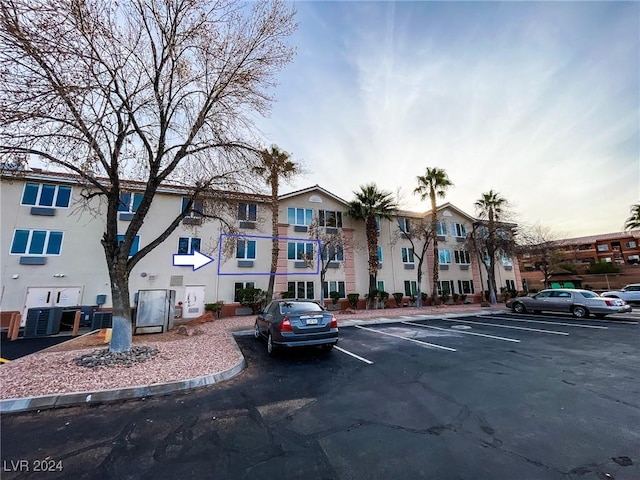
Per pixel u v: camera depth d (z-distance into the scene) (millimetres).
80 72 5812
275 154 13094
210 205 9508
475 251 22719
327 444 3125
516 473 2598
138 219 6906
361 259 20547
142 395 4574
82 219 14391
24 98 5566
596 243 42250
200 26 6797
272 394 4641
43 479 2551
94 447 3086
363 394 4605
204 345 7922
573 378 5320
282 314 7254
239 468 2703
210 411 4012
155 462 2809
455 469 2664
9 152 5922
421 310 17953
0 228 13109
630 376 5402
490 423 3584
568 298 14031
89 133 6121
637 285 20406
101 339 9148
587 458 2828
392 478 2549
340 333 10391
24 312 12789
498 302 23562
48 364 5844
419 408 4051
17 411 3988
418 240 22766
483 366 6129
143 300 10312
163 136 7148
